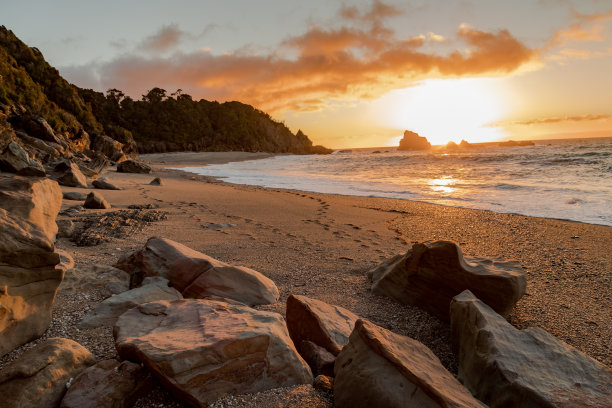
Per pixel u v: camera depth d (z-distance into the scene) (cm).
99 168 2436
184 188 1758
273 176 2720
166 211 1023
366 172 2869
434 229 901
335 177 2511
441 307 405
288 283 500
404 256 471
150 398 225
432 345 354
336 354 302
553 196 1337
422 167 3169
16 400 204
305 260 609
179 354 222
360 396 220
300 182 2191
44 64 5369
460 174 2375
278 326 275
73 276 414
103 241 637
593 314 409
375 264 597
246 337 242
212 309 301
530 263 628
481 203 1262
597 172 2020
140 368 234
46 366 226
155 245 475
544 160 2920
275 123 17038
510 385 229
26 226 311
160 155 8125
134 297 368
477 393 253
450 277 401
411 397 208
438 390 208
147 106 12319
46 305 312
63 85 5362
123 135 6444
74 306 364
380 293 467
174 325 278
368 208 1213
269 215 1060
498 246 745
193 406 219
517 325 385
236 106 15088
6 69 4103
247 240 732
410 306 432
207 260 433
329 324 331
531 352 258
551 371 239
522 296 425
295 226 911
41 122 2934
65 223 676
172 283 430
